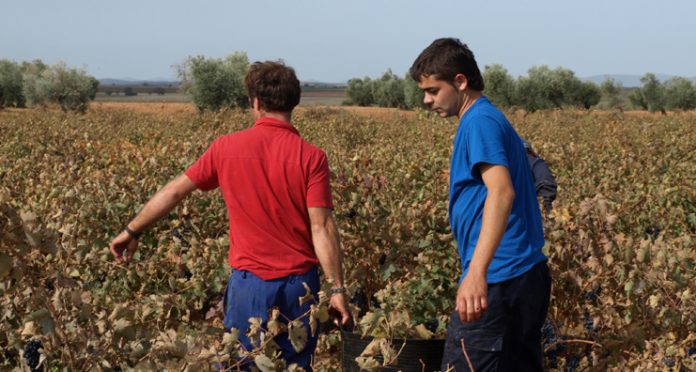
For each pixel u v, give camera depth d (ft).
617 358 14.85
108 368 10.71
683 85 215.10
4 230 10.80
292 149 11.46
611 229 15.90
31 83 180.45
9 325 12.16
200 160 11.76
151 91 650.43
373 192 20.34
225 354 10.40
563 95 196.24
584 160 40.04
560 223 16.47
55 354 11.78
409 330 13.91
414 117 91.81
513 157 10.94
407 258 18.33
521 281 10.85
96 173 26.91
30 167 33.81
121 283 20.34
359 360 11.27
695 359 14.89
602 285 15.42
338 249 11.41
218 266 18.78
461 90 11.21
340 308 11.35
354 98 287.69
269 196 11.37
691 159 46.98
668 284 15.31
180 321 18.06
